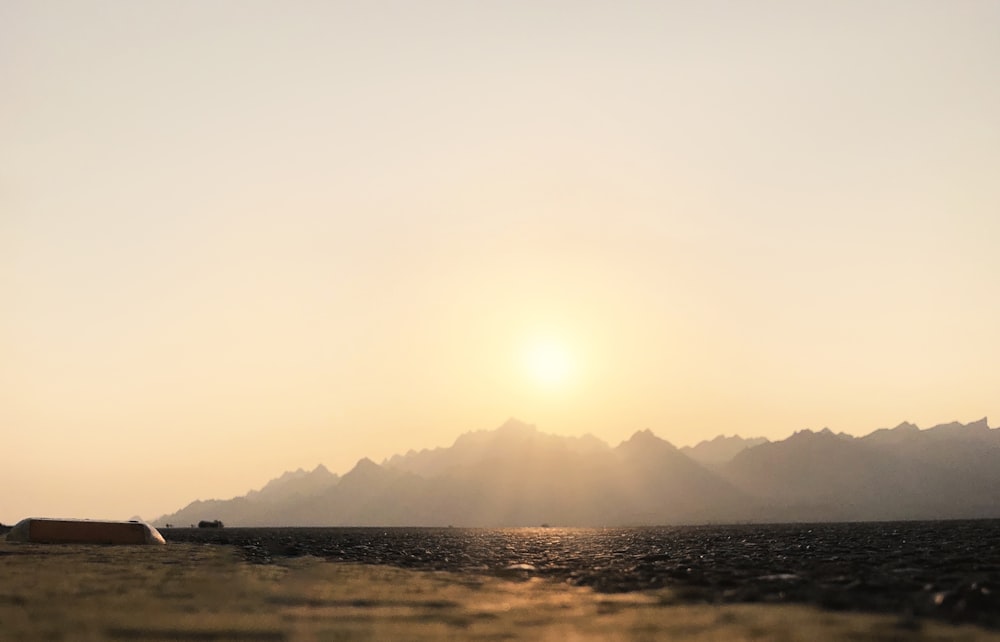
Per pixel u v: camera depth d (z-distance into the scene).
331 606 28.17
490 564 49.28
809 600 27.59
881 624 22.38
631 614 25.70
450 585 35.25
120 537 77.38
